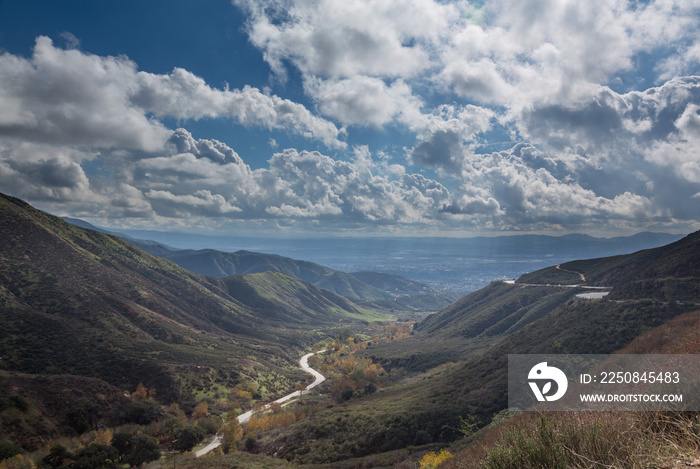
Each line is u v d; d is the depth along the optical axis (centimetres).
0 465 4538
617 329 4062
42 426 5716
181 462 4869
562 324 5200
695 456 404
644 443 442
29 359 9081
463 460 748
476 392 4453
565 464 426
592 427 464
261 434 6669
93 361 9931
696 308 3878
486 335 10669
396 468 3088
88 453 4806
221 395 10031
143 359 10475
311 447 4744
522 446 481
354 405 6469
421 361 10488
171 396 9112
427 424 4166
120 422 6806
